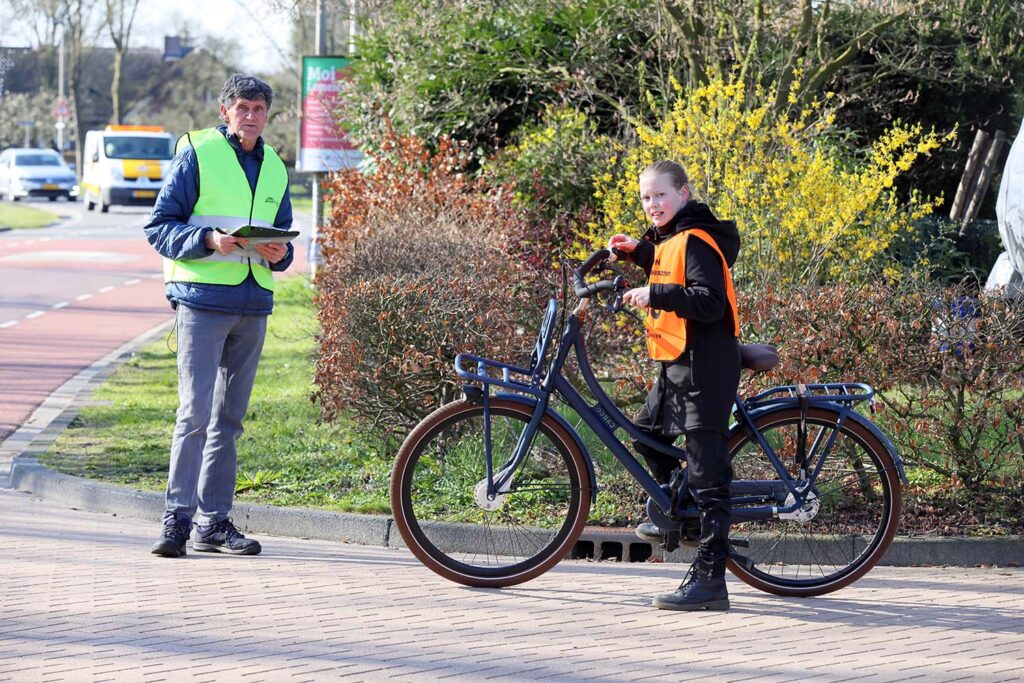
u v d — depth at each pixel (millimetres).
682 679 11828
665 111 29594
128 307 50125
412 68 34750
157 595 14391
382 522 17656
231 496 17062
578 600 14602
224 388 17062
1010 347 17781
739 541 14906
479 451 16078
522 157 30266
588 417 14852
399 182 27250
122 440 24250
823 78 31469
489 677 11805
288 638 12836
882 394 18141
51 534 17625
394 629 13250
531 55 33875
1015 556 16672
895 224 24844
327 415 22625
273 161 17250
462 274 21312
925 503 18156
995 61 34281
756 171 24250
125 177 111500
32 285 57000
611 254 14656
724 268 13656
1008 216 26719
